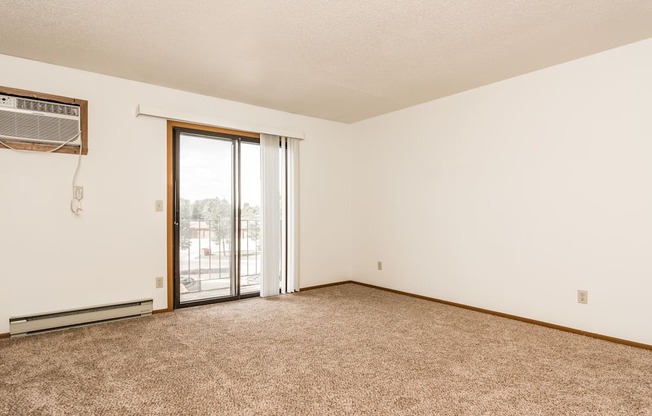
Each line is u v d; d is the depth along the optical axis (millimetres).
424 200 4160
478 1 2125
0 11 2219
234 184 4152
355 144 5086
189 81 3445
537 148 3195
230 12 2238
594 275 2861
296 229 4508
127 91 3389
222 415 1737
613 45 2715
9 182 2850
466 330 3016
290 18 2312
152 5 2158
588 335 2881
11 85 2859
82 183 3158
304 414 1749
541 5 2172
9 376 2135
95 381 2074
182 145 3906
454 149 3854
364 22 2365
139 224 3445
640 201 2645
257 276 5129
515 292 3342
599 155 2836
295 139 4543
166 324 3160
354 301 4027
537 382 2084
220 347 2617
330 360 2391
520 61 3008
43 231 2984
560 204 3051
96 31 2482
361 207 4988
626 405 1837
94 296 3209
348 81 3457
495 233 3494
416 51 2805
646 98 2619
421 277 4184
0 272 2809
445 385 2045
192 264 4262
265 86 3598
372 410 1784
